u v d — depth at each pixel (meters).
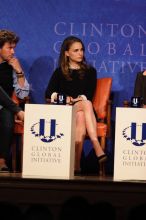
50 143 8.27
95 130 10.19
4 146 10.09
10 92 10.84
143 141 8.20
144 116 8.17
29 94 11.70
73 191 7.66
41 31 11.76
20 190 7.68
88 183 7.66
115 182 7.64
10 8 11.73
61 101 8.49
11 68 10.88
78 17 11.73
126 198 7.62
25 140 8.30
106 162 11.59
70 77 10.81
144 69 11.66
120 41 11.70
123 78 11.70
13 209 6.21
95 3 11.72
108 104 10.81
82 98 10.30
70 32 11.73
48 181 7.68
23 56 11.74
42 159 8.29
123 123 8.22
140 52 11.69
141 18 11.71
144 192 7.61
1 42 10.74
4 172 9.77
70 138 8.23
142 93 10.60
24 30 11.76
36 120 8.26
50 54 11.75
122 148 8.24
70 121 8.22
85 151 11.63
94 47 11.72
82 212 6.35
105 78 11.01
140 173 8.24
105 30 11.71
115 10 11.72
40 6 11.76
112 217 6.41
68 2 11.73
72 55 10.80
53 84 10.81
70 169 8.30
